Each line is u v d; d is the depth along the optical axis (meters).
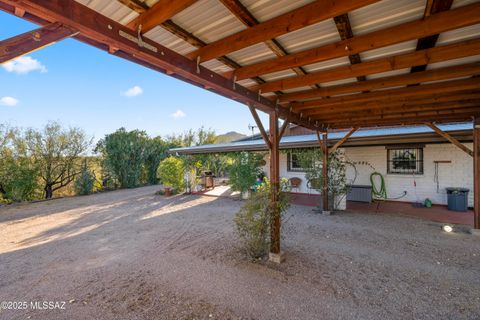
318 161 7.16
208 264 3.55
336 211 7.12
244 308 2.48
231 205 8.40
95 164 12.95
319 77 2.82
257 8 1.66
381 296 2.68
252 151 9.84
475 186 4.84
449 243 4.36
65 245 4.53
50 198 10.51
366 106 4.14
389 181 8.48
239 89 2.93
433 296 2.67
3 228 5.85
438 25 1.70
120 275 3.25
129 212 7.47
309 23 1.64
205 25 1.86
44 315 2.44
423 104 4.19
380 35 1.91
